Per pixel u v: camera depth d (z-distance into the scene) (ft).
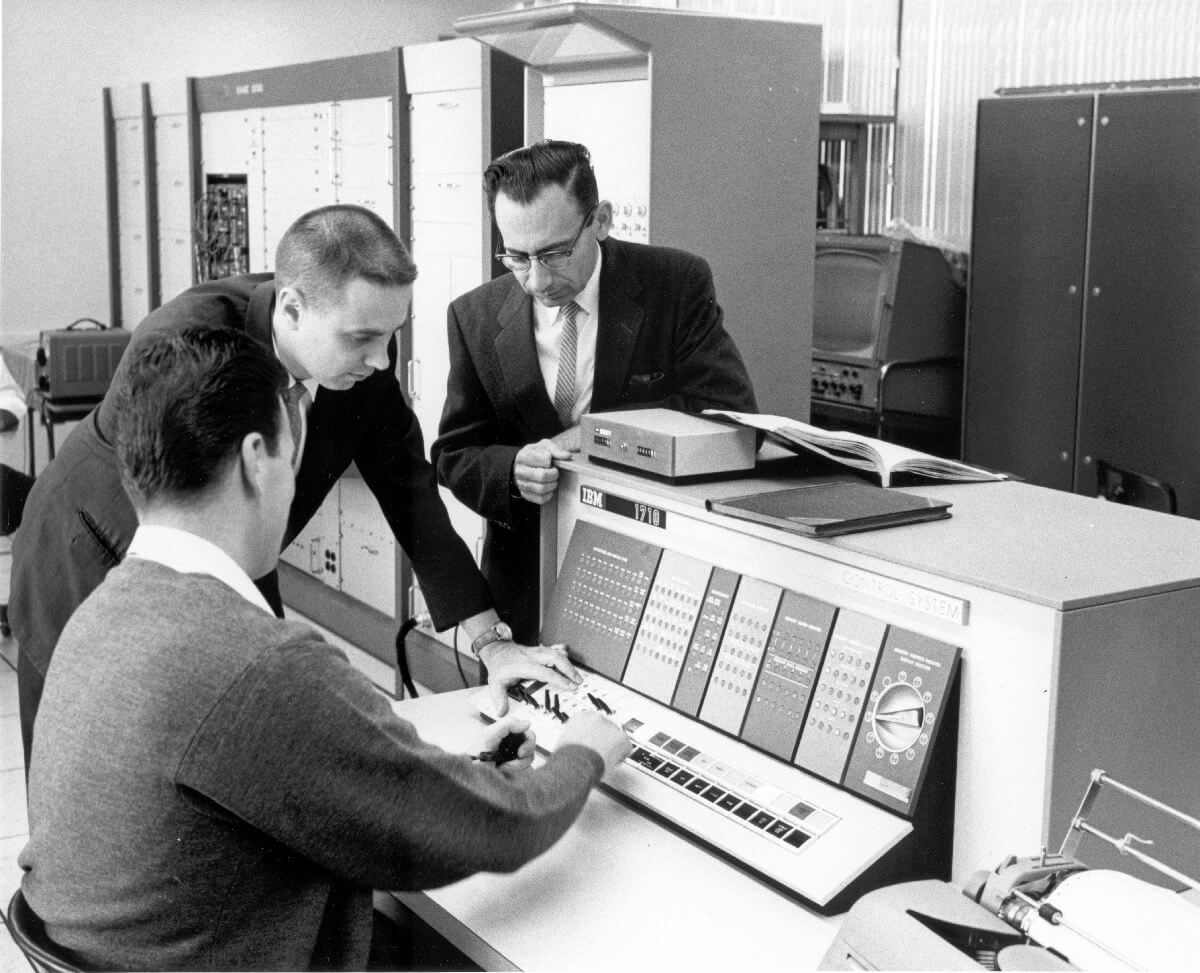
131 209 19.67
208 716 3.54
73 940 3.76
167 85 17.70
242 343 3.91
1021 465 12.26
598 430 6.26
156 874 3.64
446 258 11.94
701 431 5.91
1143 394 11.05
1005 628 4.34
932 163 15.12
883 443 6.02
